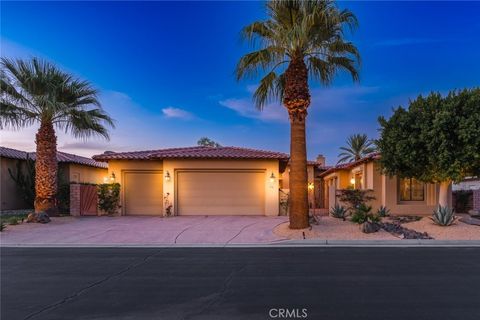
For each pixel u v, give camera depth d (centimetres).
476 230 1441
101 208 2208
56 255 1102
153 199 2291
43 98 1747
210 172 2227
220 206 2212
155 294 668
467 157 1431
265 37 1453
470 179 2777
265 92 1598
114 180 2277
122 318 547
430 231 1445
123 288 712
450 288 698
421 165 1574
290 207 1495
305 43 1418
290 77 1465
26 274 841
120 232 1542
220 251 1162
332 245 1277
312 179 3244
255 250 1178
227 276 805
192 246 1274
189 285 729
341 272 839
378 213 1819
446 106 1447
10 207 2509
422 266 903
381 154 1717
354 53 1489
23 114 1872
